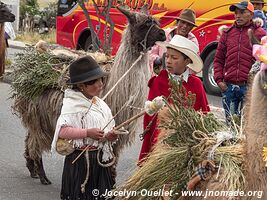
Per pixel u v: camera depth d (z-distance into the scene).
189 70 5.14
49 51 6.57
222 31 7.57
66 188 4.59
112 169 4.91
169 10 14.35
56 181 6.80
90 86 4.54
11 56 16.92
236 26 7.31
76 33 17.64
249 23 7.21
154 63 7.19
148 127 4.52
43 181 6.64
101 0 15.90
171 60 4.64
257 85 3.21
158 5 14.65
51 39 26.02
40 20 29.72
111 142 4.67
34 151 6.43
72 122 4.47
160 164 3.77
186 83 4.72
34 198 6.18
